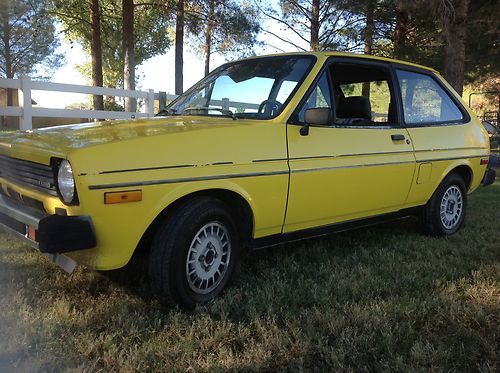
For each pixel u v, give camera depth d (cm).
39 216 291
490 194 803
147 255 330
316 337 271
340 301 321
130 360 242
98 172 265
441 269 392
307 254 423
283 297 323
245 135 331
